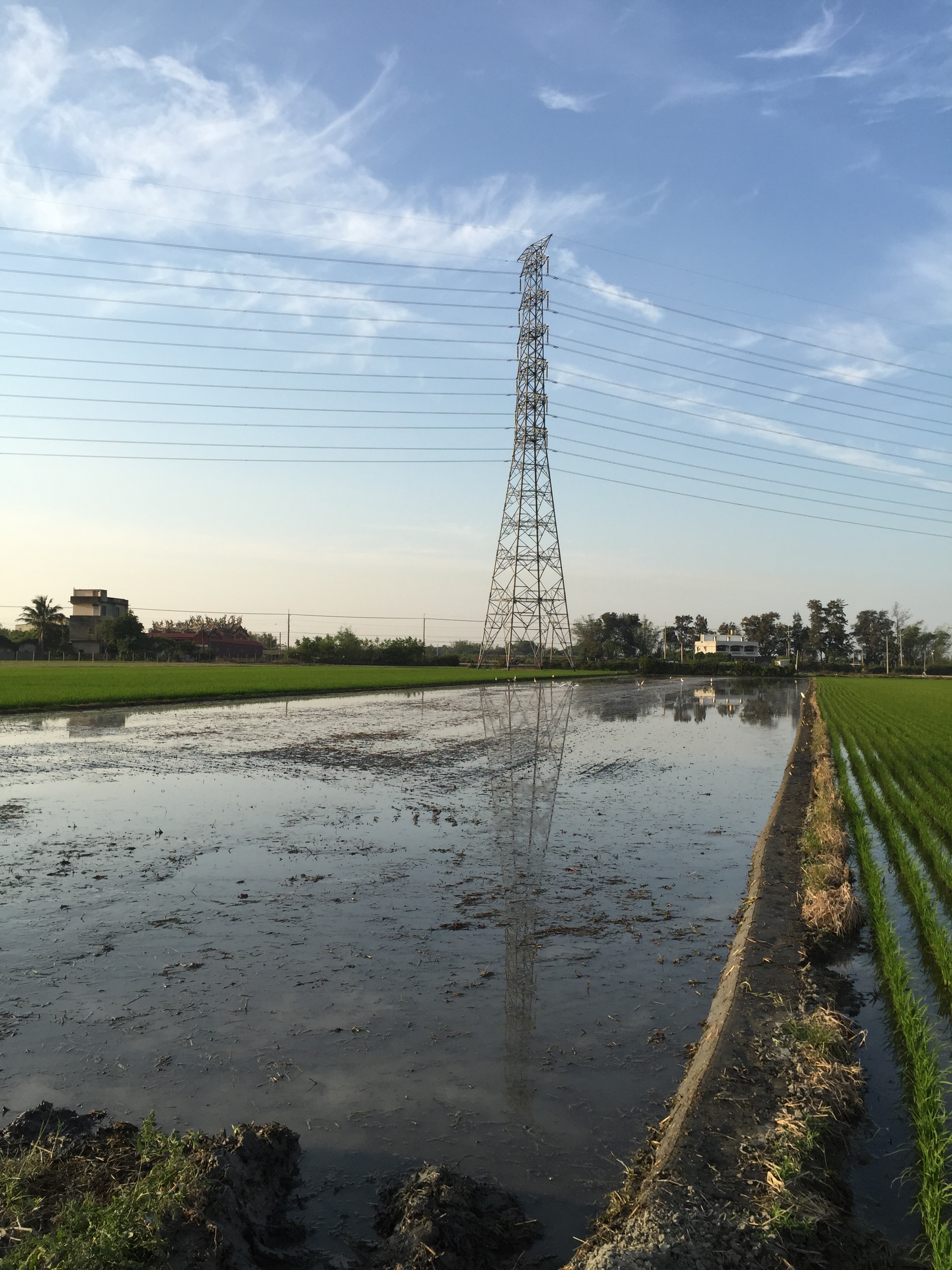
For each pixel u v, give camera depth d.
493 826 13.66
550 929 8.71
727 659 122.31
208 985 7.00
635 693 56.91
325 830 12.99
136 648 115.75
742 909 9.63
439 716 34.59
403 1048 6.00
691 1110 5.02
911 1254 4.04
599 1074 5.73
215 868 10.65
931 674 158.00
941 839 13.31
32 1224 3.86
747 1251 3.79
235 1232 3.91
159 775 17.92
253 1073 5.58
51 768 18.66
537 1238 4.11
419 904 9.38
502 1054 5.96
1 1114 5.00
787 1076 5.49
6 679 53.06
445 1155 4.77
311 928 8.50
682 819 14.76
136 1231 3.68
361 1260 3.90
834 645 174.00
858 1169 4.77
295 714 33.94
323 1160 4.69
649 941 8.48
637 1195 4.26
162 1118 5.00
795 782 18.91
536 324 74.12
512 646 83.00
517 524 76.81
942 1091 5.28
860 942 8.59
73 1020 6.30
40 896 9.31
